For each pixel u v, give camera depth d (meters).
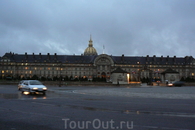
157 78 191.00
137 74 191.88
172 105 22.09
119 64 193.00
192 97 31.61
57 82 88.88
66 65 190.00
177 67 192.88
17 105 21.53
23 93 36.94
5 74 181.75
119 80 100.38
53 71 188.00
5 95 32.72
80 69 191.38
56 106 20.95
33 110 18.50
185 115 16.53
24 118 15.20
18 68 184.38
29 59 187.38
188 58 197.38
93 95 34.78
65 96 32.16
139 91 46.00
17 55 189.62
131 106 21.19
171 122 14.13
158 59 197.25
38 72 185.75
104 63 191.00
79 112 17.61
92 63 192.12
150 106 21.25
